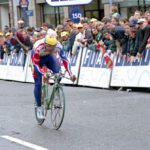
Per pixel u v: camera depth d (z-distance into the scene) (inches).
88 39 682.8
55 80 398.6
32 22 1387.8
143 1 1041.5
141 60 591.8
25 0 925.2
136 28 591.8
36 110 425.4
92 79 674.8
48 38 389.1
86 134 371.6
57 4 753.6
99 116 445.1
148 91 594.9
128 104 502.9
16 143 354.3
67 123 420.2
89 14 1186.0
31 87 728.3
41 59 408.2
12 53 866.8
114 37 628.4
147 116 430.0
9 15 1584.6
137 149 317.4
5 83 824.9
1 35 904.3
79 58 706.2
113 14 697.0
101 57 658.2
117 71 629.0
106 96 573.3
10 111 504.1
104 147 327.9
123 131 374.6
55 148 332.8
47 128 404.2
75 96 591.8
